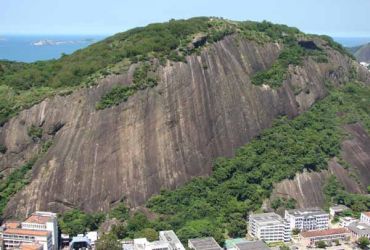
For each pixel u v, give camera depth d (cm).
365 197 16350
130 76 16125
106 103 15388
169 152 15600
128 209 14438
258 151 17175
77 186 14362
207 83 17375
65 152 14675
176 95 16362
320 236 14050
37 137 15100
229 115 17475
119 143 15025
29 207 14000
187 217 14412
